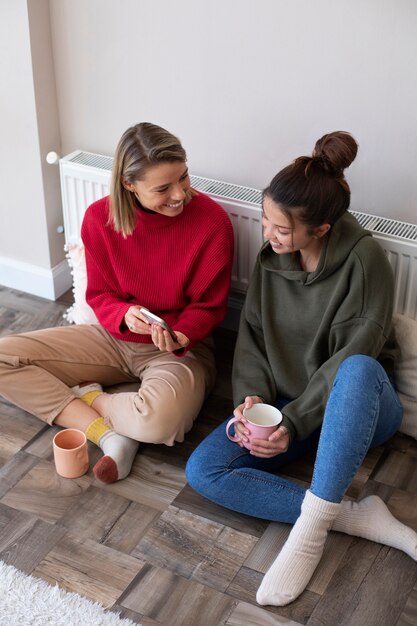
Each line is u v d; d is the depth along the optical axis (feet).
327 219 6.39
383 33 6.93
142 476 7.25
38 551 6.54
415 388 7.34
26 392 7.52
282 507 6.59
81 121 8.77
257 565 6.47
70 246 8.33
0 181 9.09
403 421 7.50
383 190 7.66
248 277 8.36
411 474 7.29
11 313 9.39
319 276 6.75
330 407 6.10
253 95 7.80
